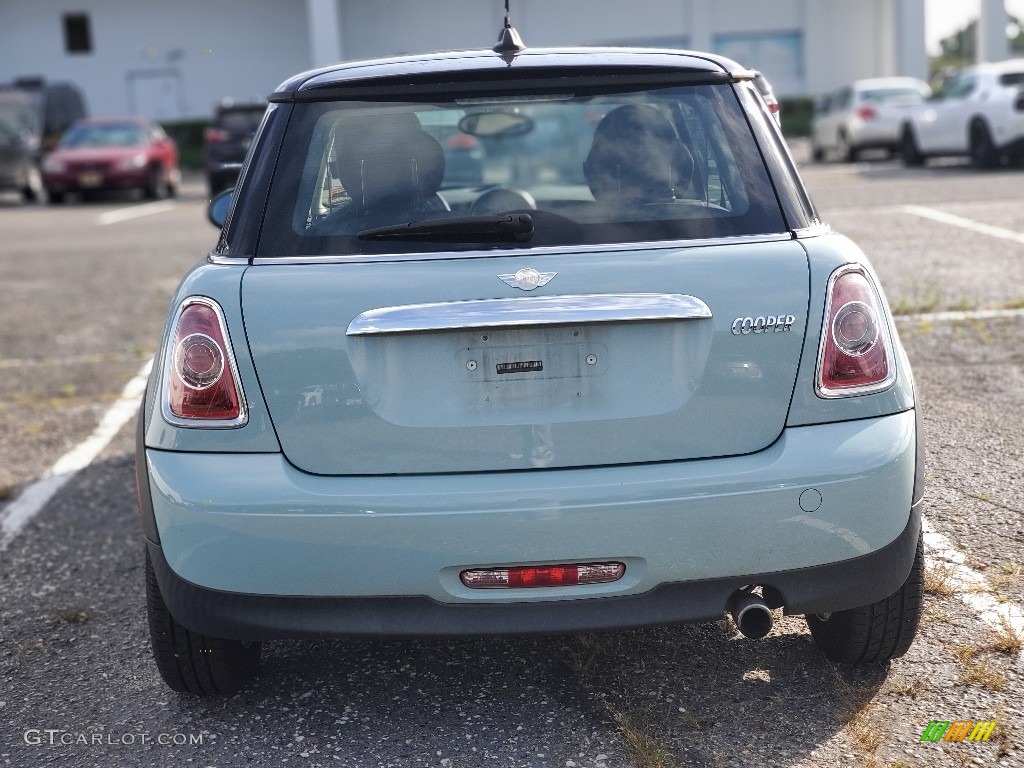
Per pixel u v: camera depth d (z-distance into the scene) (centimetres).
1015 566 359
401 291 257
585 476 255
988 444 470
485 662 326
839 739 275
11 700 321
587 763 271
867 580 265
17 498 498
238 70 3581
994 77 1695
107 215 1880
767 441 260
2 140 2241
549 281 257
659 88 289
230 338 259
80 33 3581
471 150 626
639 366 258
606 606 259
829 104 2400
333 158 282
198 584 262
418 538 253
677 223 268
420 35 3541
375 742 286
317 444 258
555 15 3512
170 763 282
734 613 259
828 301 261
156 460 263
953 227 1043
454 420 256
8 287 1084
